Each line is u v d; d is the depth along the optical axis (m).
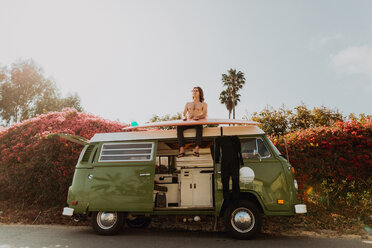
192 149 6.31
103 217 5.69
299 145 7.43
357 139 7.10
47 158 8.09
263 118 15.01
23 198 8.41
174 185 6.28
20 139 8.88
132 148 5.91
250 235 5.01
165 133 5.99
